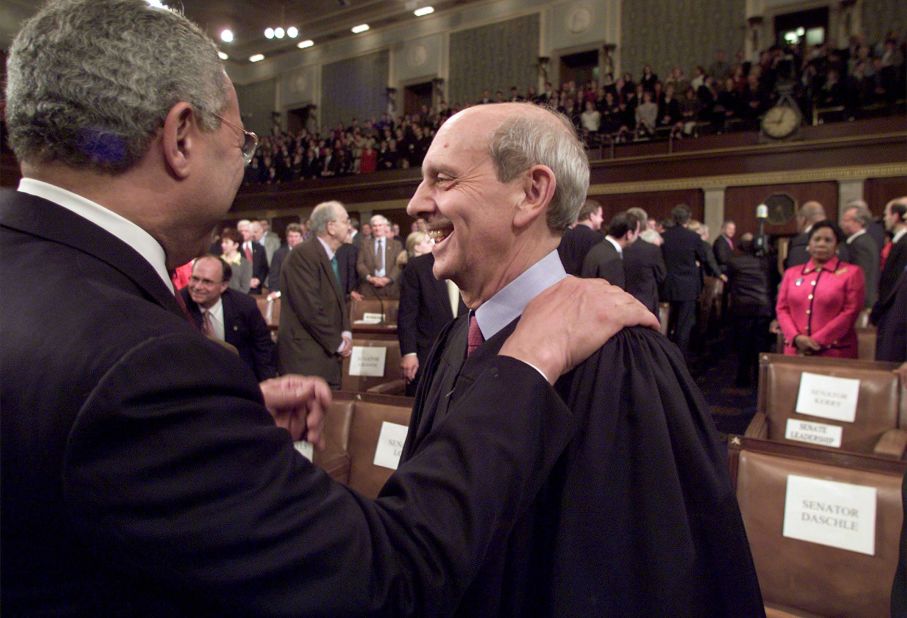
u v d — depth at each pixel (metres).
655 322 0.73
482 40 13.84
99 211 0.56
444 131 0.76
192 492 0.46
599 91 11.46
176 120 0.57
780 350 3.30
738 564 0.65
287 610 0.47
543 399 0.63
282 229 14.12
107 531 0.45
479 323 0.81
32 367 0.47
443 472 0.58
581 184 0.77
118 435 0.44
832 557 1.17
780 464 1.26
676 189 9.40
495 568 0.65
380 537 0.53
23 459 0.46
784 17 10.95
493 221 0.74
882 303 3.13
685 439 0.66
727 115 9.42
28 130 0.55
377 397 1.79
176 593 0.48
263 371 2.86
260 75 17.45
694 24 11.58
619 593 0.62
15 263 0.53
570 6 12.73
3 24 9.62
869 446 1.97
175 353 0.48
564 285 0.74
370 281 5.65
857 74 8.72
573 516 0.63
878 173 7.93
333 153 13.70
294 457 0.54
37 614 0.48
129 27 0.56
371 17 14.79
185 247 0.64
